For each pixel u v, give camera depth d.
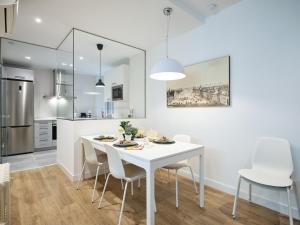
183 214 1.93
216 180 2.55
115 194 2.38
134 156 1.70
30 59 4.49
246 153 2.22
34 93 5.27
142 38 3.20
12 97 4.40
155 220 1.83
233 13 2.34
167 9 2.26
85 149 2.43
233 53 2.34
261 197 2.10
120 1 2.11
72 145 2.83
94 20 2.56
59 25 2.73
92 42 3.37
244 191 2.26
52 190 2.48
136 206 2.09
